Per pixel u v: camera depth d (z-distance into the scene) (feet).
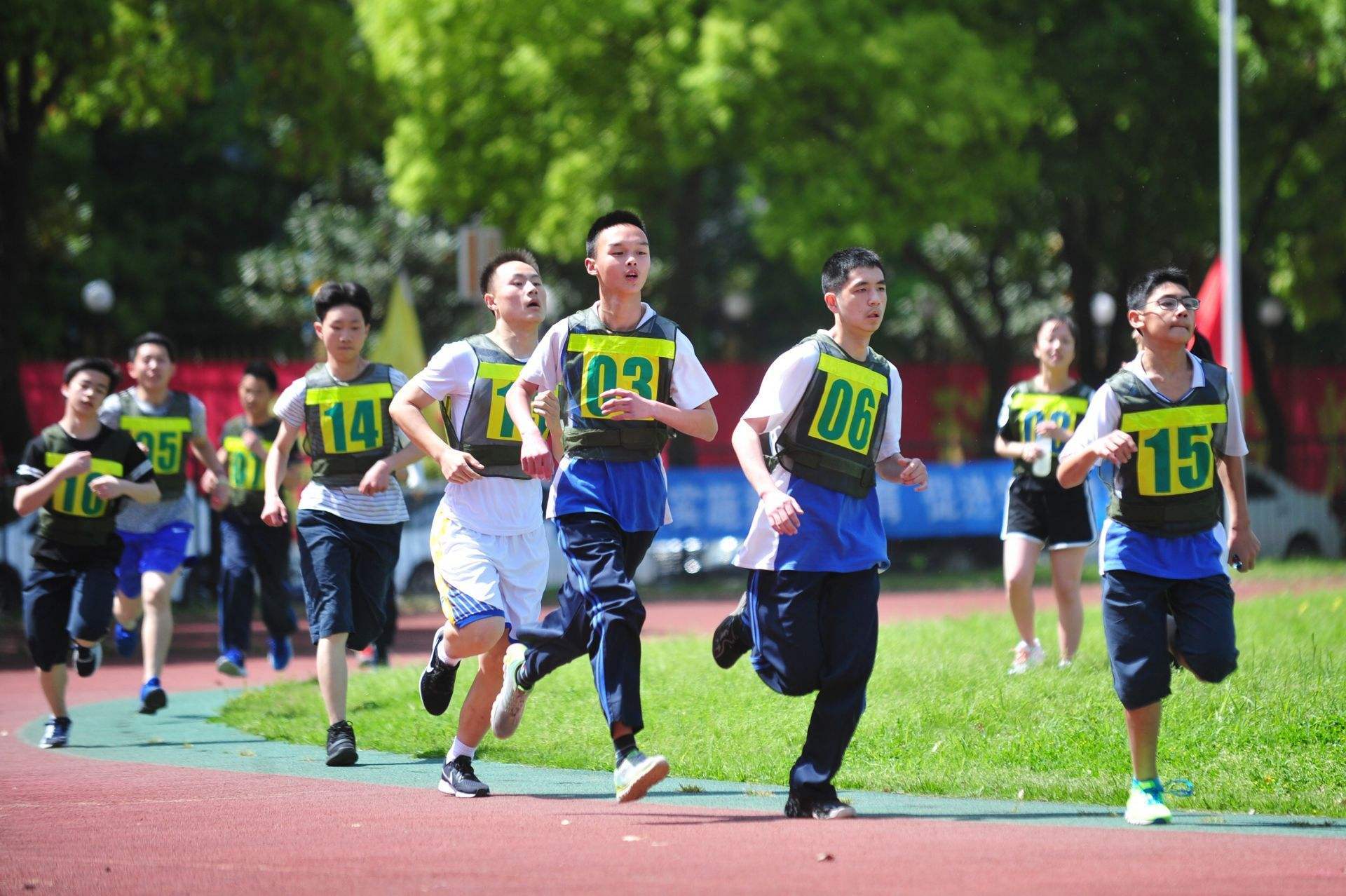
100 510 103.81
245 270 408.67
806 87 268.21
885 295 69.00
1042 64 287.48
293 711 112.06
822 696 68.85
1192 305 68.64
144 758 95.55
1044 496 115.03
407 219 417.49
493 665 76.74
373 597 95.20
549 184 277.64
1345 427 375.25
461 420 76.84
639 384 70.28
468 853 60.95
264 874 57.88
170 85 286.87
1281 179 336.90
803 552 67.62
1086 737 87.61
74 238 383.65
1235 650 69.26
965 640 131.64
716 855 59.62
